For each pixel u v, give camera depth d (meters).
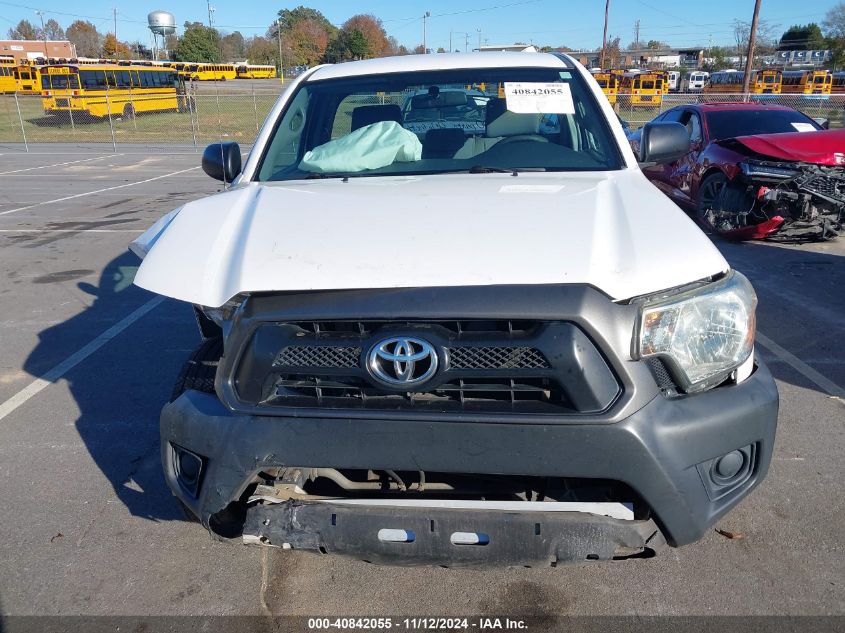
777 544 2.90
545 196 2.66
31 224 10.87
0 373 4.93
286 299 2.16
